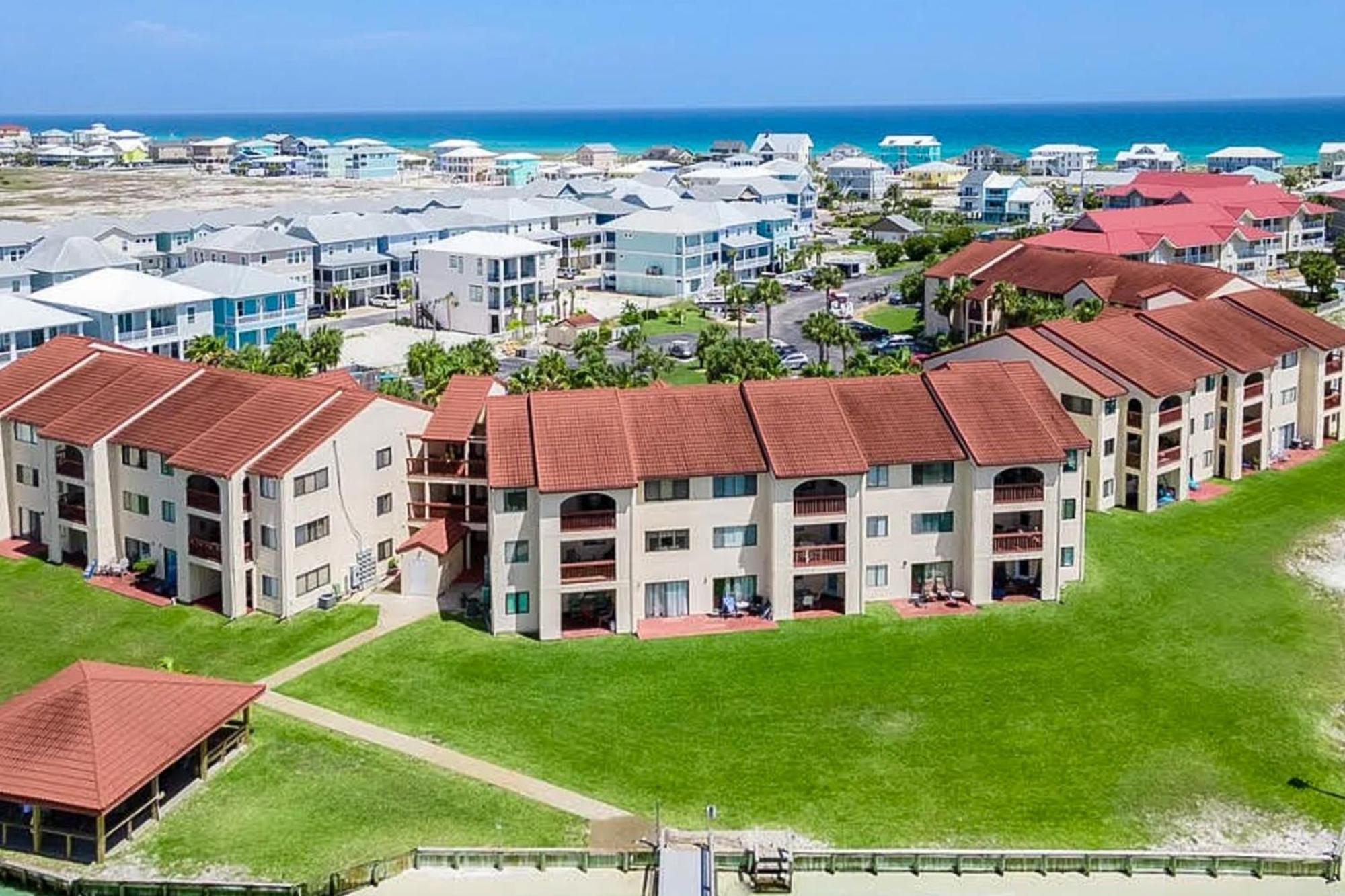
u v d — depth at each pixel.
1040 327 97.44
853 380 80.88
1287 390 105.81
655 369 117.44
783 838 54.66
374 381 122.50
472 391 84.25
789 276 191.88
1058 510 77.19
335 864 52.47
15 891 52.06
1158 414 91.62
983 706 65.31
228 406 80.25
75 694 55.88
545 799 57.16
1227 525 90.38
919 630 73.62
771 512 74.38
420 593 77.38
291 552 74.50
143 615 75.19
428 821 55.44
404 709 64.50
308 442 75.38
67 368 87.25
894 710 65.00
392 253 176.88
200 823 55.16
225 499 73.75
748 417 77.69
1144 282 134.75
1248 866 53.19
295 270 166.75
